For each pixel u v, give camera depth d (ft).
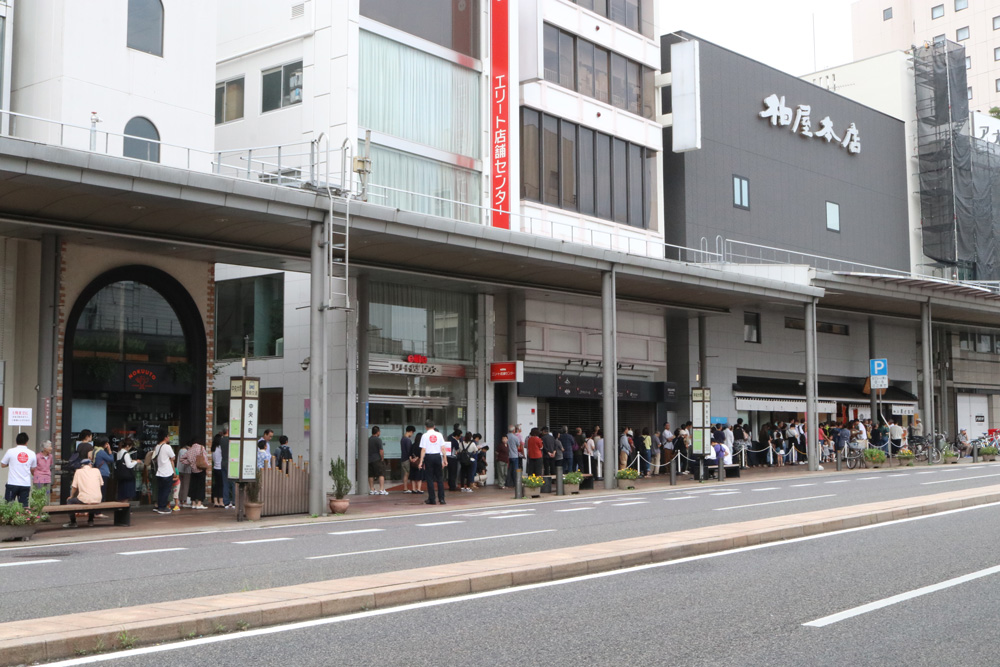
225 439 80.28
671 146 134.92
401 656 23.41
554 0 115.75
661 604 30.42
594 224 119.03
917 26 320.91
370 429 97.45
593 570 37.42
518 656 23.43
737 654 23.63
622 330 124.98
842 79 187.21
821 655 23.52
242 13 103.19
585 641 25.09
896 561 39.60
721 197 138.92
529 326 111.65
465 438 99.71
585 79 120.26
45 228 70.13
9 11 74.33
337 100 95.04
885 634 25.89
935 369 180.75
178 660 22.95
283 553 45.70
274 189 68.39
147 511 76.28
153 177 62.03
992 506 64.39
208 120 84.89
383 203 97.04
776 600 31.01
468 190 106.93
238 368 104.94
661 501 76.13
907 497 71.41
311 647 24.39
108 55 78.07
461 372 105.70
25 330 74.13
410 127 101.04
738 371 141.90
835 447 131.64
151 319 83.10
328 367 94.89
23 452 59.47
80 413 78.13
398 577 33.45
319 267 72.02
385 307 98.99
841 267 159.74
